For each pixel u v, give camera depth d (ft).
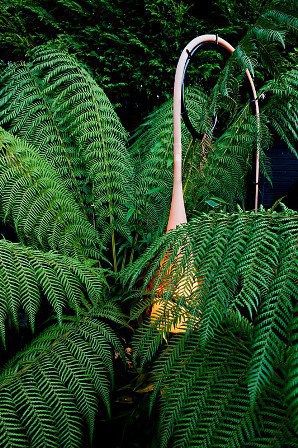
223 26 7.75
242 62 3.63
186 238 3.07
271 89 4.39
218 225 3.05
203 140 4.47
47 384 3.33
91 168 5.05
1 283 3.33
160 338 3.24
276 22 3.67
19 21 7.36
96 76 7.49
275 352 2.53
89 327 3.73
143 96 7.88
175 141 3.71
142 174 5.17
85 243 4.62
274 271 2.74
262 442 2.83
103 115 5.22
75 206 4.79
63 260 3.76
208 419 2.92
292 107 4.60
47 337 3.71
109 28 7.61
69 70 5.58
